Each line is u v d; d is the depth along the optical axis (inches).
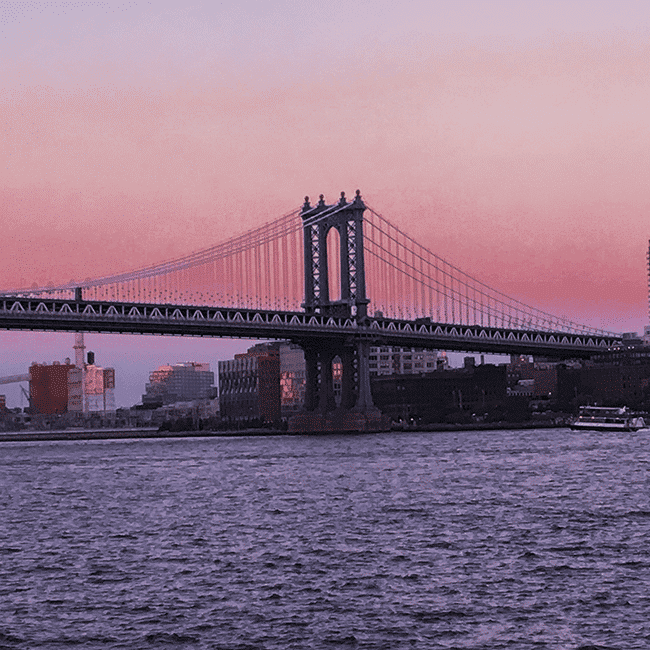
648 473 6117.1
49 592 3048.7
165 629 2645.2
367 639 2544.3
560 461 7199.8
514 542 3690.9
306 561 3440.0
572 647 2452.0
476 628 2608.3
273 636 2578.7
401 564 3353.8
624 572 3144.7
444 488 5531.5
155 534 4121.6
